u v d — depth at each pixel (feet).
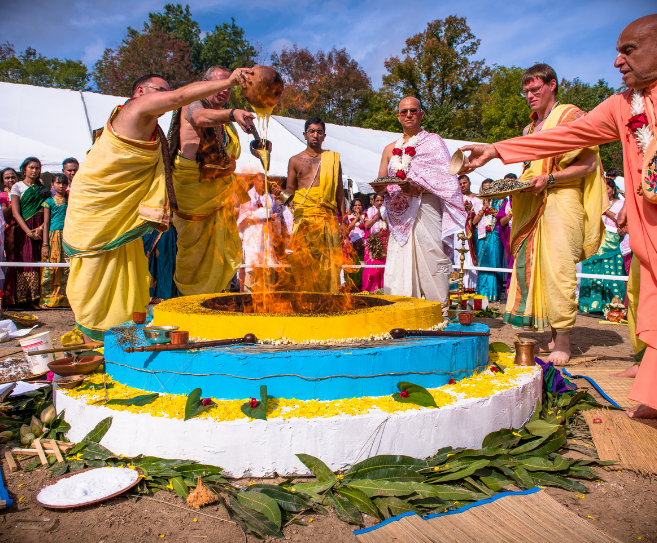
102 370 10.31
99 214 11.46
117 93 123.54
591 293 26.25
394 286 16.53
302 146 42.63
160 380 8.81
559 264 14.79
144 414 7.95
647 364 9.55
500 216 30.91
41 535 6.41
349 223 32.32
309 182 21.09
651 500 7.61
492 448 8.33
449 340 9.56
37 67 162.20
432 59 125.80
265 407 7.71
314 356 8.33
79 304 11.72
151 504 7.18
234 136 15.80
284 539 6.44
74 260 11.72
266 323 9.09
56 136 39.86
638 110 9.71
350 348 8.70
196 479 7.47
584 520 6.79
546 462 8.35
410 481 7.51
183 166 14.82
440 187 15.62
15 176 28.09
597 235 15.03
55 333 19.30
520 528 6.57
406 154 16.08
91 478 7.50
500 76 129.80
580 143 11.57
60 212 26.16
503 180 14.78
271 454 7.62
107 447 8.17
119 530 6.56
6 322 19.67
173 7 150.82
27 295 25.84
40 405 10.09
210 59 136.77
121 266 12.06
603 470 8.60
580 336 20.17
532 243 15.35
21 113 41.09
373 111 108.88
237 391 8.29
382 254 31.96
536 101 15.52
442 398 8.63
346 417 7.75
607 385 12.80
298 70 83.82
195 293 15.92
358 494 7.12
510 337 19.40
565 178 14.37
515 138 12.00
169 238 16.63
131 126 11.28
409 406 8.26
